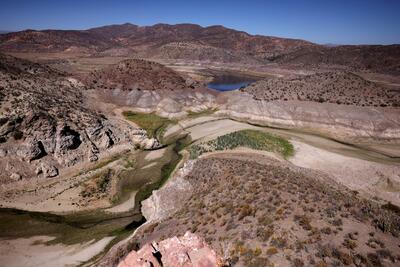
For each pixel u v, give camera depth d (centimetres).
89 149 6116
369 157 6444
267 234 2277
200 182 4259
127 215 4428
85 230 4041
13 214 4353
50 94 7988
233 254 2178
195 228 2869
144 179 5512
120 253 3098
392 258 1977
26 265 3378
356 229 2292
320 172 5503
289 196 2834
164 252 1711
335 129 8212
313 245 2111
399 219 2741
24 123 5631
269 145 6694
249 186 3256
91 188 5112
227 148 6512
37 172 5259
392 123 8056
